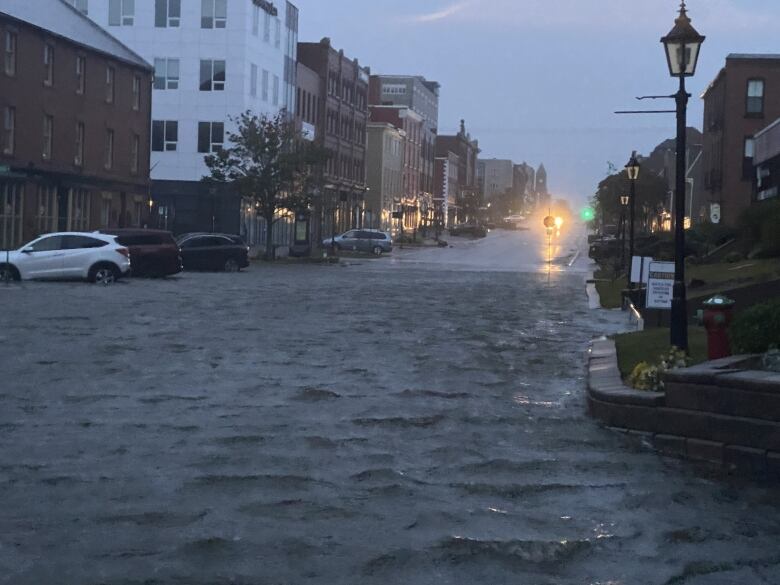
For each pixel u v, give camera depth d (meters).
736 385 9.27
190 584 5.85
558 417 11.30
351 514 7.35
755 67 58.59
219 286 34.62
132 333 18.81
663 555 6.66
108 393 12.19
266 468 8.62
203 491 7.86
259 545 6.59
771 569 6.45
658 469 9.03
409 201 123.19
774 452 8.94
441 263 61.84
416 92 143.00
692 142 108.75
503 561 6.43
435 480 8.41
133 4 67.12
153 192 67.69
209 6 66.81
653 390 11.07
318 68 85.69
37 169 47.31
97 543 6.55
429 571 6.21
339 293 32.38
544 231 164.75
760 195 43.16
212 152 67.50
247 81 67.75
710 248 42.06
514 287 38.69
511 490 8.16
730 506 7.90
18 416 10.72
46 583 5.80
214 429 10.17
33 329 19.14
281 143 59.12
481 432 10.38
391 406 11.66
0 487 7.86
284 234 80.19
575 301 31.58
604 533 7.09
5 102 45.03
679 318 14.22
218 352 16.27
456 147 161.62
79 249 33.34
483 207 167.50
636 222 82.88
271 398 12.04
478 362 15.81
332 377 13.80
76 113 50.94
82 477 8.20
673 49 14.66
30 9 48.56
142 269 37.31
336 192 88.00
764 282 20.47
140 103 57.81
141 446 9.35
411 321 22.80
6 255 32.84
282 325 21.08
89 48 51.59
